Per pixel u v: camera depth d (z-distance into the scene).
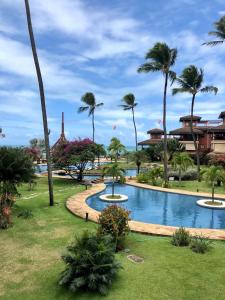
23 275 9.20
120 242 11.95
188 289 8.38
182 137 60.06
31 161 18.42
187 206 22.17
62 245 11.76
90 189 26.84
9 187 17.03
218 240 13.01
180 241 12.11
